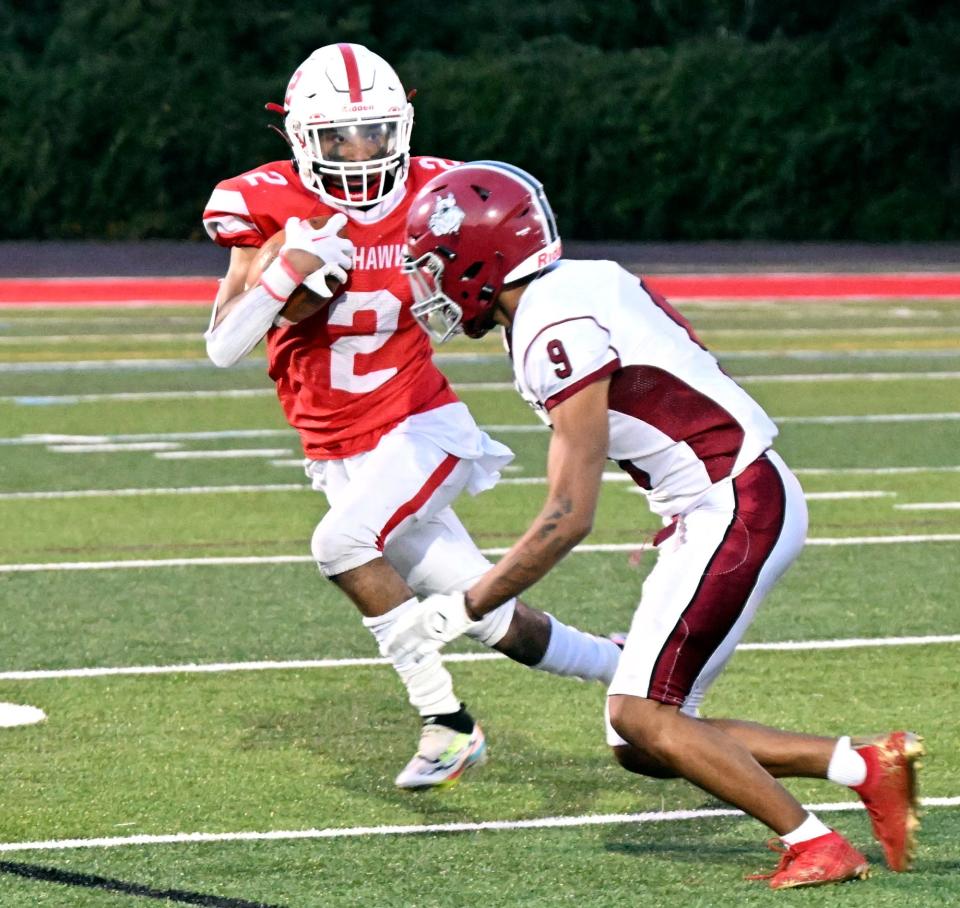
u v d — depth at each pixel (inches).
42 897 524.7
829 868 529.7
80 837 584.1
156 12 4001.0
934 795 631.8
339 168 642.2
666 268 3321.9
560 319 513.7
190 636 866.8
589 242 3976.4
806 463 1358.3
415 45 4463.6
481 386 1817.2
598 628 880.9
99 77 3855.8
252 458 1387.8
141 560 1038.4
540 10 4662.9
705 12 4793.3
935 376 1878.7
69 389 1775.3
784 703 750.5
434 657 627.5
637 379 525.0
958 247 3924.7
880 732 708.0
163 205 3887.8
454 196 529.7
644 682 525.0
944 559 1035.3
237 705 751.1
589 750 692.1
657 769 569.0
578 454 509.7
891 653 832.9
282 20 4146.2
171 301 2728.8
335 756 681.6
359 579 642.2
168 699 759.1
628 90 4003.4
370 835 588.7
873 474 1311.5
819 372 1911.9
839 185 4069.9
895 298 2812.5
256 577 995.3
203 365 1980.8
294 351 668.1
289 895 528.1
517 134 3946.9
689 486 534.0
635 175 3993.6
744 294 2866.6
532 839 585.9
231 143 3873.0
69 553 1055.6
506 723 727.7
